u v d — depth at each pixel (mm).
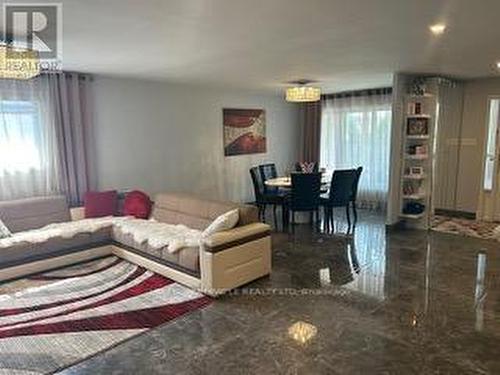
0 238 4086
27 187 4910
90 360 2648
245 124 7762
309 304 3439
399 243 5281
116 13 2648
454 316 3182
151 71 5133
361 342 2805
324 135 8344
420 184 6051
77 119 5211
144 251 4285
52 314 3307
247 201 7988
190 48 3752
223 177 7445
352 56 4234
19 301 3557
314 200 5973
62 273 4230
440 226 6164
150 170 6234
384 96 7297
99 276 4148
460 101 6512
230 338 2889
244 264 3824
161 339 2895
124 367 2559
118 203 5324
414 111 5816
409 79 5820
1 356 2709
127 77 5672
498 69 5309
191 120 6773
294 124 8930
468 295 3590
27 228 4578
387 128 7352
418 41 3559
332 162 8219
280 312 3293
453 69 5273
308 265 4441
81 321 3180
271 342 2822
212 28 3045
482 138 6391
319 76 5703
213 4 2479
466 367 2500
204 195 7125
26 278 4078
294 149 9008
